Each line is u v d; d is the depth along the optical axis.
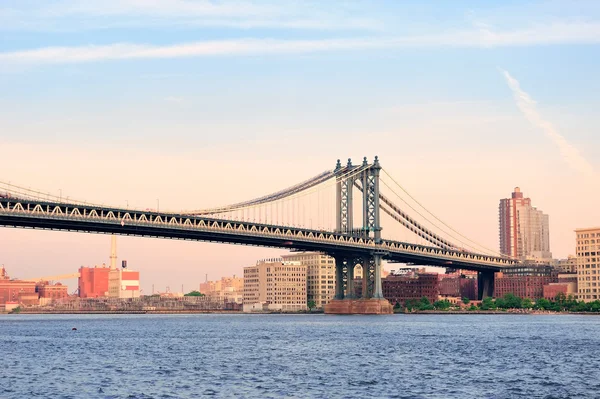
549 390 122.31
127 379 132.50
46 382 129.12
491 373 142.00
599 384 128.75
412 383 128.75
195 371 143.25
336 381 130.25
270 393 117.94
